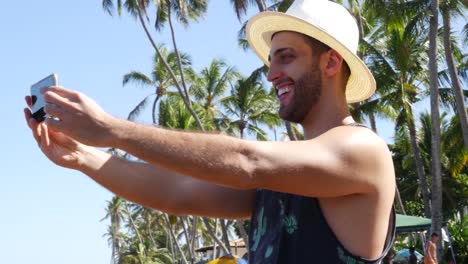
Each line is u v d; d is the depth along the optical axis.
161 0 29.17
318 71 2.14
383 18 21.34
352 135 1.91
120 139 1.68
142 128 1.71
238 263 6.65
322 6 2.22
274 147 1.79
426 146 34.38
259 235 2.12
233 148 1.73
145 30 28.20
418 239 26.62
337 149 1.86
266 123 36.12
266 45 2.46
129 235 82.00
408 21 22.69
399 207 29.30
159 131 1.72
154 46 28.48
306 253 1.94
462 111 20.81
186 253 70.00
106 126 1.69
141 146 1.68
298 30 2.15
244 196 2.36
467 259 22.80
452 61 21.33
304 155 1.80
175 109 37.25
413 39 23.52
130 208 74.75
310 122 2.17
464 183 35.56
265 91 36.38
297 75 2.13
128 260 72.38
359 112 26.89
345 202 1.93
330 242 1.93
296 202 2.00
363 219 1.91
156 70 38.00
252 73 29.22
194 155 1.70
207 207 2.37
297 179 1.79
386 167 1.94
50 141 2.20
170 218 41.91
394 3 21.00
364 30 28.77
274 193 2.12
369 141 1.92
